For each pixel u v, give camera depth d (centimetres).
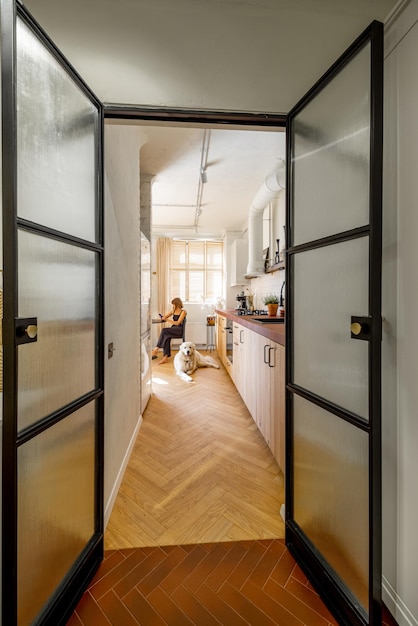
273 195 356
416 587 97
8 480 81
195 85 130
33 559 93
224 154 307
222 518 157
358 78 99
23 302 86
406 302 99
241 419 284
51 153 99
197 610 111
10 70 79
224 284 629
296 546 135
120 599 115
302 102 127
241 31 129
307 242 129
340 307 110
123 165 201
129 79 127
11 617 81
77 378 117
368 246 96
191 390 371
